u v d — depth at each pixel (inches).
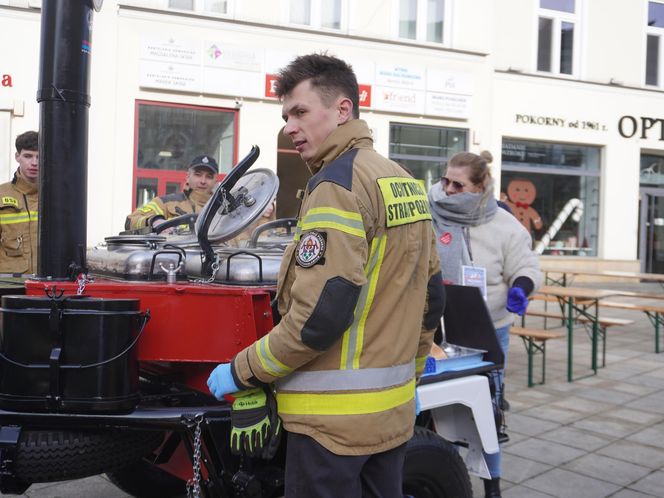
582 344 323.3
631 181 575.5
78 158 94.0
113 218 403.5
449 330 115.0
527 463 163.3
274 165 440.8
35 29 382.6
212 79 420.8
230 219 96.9
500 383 119.7
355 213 69.1
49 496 139.8
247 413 74.0
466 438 111.6
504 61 531.2
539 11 541.0
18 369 76.4
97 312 76.3
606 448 174.7
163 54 408.8
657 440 181.3
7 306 77.6
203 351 82.0
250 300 80.7
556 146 557.9
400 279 74.1
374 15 469.4
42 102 93.0
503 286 135.2
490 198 133.9
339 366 71.3
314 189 71.5
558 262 554.3
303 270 68.2
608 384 243.1
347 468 71.1
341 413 70.7
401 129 484.7
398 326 74.6
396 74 471.5
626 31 568.4
